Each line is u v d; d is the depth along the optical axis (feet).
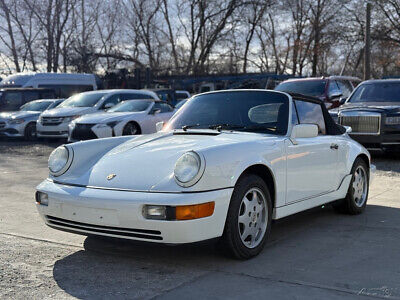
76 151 14.53
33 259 13.87
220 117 16.34
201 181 11.98
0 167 33.99
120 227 12.24
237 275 12.31
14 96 65.98
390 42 112.88
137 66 133.59
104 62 130.31
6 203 21.63
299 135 15.33
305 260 13.50
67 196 12.96
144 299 10.88
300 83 46.37
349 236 15.97
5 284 11.94
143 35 138.10
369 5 71.67
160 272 12.63
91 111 50.16
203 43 142.00
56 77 83.87
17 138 58.44
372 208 20.33
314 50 126.72
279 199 14.62
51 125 50.93
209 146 12.90
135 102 47.29
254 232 13.75
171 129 16.58
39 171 31.86
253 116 16.05
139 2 135.33
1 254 14.34
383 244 15.03
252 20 143.43
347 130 19.60
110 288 11.59
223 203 12.36
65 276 12.47
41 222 18.19
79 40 132.16
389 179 27.37
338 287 11.48
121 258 13.85
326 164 16.92
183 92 78.43
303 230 16.78
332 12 126.00
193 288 11.48
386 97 36.01
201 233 11.97
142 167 13.08
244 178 13.17
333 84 45.55
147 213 11.91
